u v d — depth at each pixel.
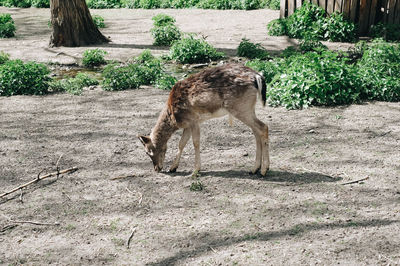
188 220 5.01
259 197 5.46
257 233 4.70
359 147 6.89
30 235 4.84
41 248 4.59
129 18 22.86
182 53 13.45
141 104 9.67
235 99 5.59
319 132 7.59
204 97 5.67
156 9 26.06
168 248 4.51
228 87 5.57
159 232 4.80
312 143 7.14
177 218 5.06
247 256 4.31
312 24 15.37
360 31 15.30
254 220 4.95
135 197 5.60
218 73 5.65
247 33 17.12
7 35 17.95
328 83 8.97
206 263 4.24
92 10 26.77
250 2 24.27
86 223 5.04
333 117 8.29
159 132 6.10
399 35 14.60
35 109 9.48
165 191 5.74
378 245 4.39
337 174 6.02
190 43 13.64
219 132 7.83
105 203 5.47
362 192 5.50
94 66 13.62
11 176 6.30
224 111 5.75
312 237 4.58
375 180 5.80
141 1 26.88
